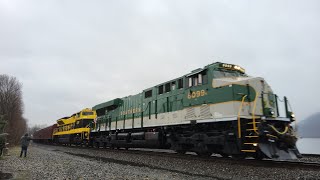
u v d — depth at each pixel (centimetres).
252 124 1120
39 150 2519
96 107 2777
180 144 1458
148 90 1834
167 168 1102
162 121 1628
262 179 820
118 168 1119
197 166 1079
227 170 966
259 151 1054
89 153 1936
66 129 3591
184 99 1452
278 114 1198
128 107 2086
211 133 1252
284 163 1052
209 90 1284
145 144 1747
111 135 2241
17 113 4988
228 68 1328
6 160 1470
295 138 1110
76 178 874
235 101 1144
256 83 1192
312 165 962
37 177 900
